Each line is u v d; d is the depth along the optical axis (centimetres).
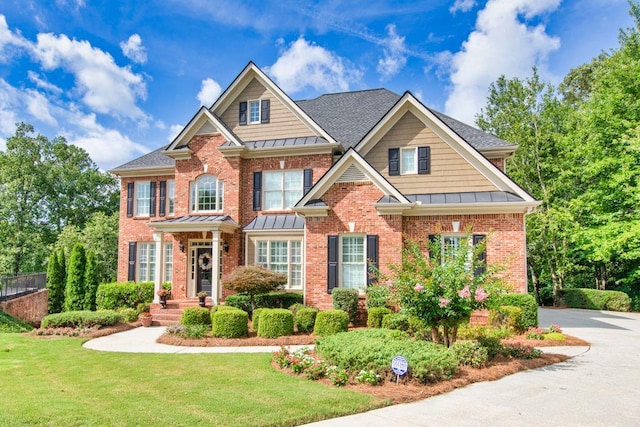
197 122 2209
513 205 1616
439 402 739
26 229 4412
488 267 1110
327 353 947
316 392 768
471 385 855
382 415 669
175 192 2227
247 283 1661
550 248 3203
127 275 2433
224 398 733
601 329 1702
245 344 1294
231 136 2150
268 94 2236
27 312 2230
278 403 704
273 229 2003
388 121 1886
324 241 1753
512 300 1504
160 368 979
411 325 1255
